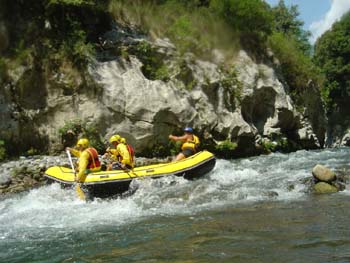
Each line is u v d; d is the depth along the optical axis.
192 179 10.69
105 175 9.62
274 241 5.42
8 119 14.20
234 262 4.73
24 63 14.76
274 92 20.97
